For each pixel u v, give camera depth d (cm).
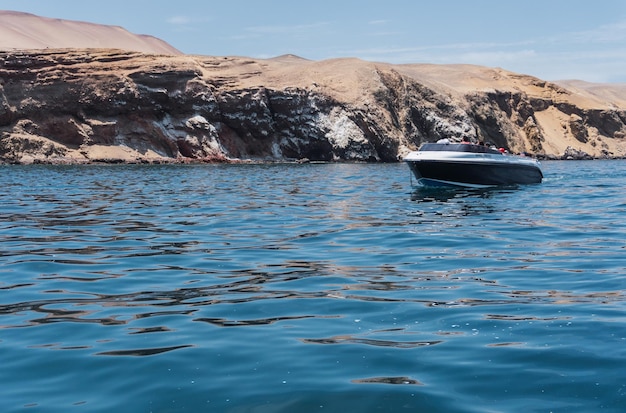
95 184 4059
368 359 757
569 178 4756
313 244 1692
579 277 1237
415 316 955
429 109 9631
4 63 7381
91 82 7519
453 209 2548
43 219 2238
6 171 5519
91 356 775
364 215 2364
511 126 11281
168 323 924
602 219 2191
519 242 1705
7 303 1052
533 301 1039
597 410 606
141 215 2369
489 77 13825
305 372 714
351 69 9381
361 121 8562
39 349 805
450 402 630
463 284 1185
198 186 3938
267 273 1303
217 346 810
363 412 611
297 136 8312
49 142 7206
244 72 8869
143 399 645
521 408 614
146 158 7362
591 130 13075
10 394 664
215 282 1216
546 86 13738
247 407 623
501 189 3503
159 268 1359
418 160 3481
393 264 1400
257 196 3225
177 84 7800
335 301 1053
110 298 1087
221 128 7944
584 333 845
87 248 1620
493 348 792
